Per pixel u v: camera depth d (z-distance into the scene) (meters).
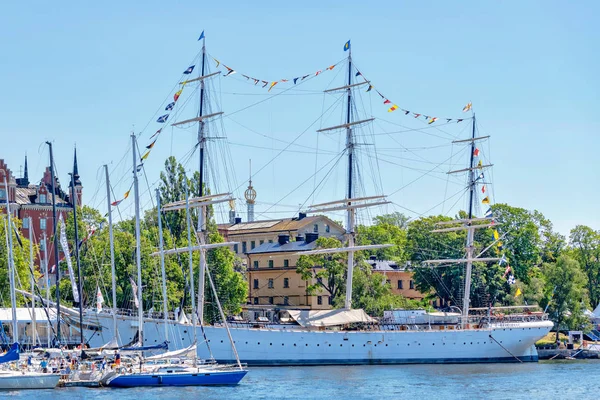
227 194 186.88
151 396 129.12
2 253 199.50
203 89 191.25
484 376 167.38
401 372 172.12
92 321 167.38
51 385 136.25
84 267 197.62
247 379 154.00
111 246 157.50
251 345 177.25
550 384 155.12
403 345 192.75
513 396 139.12
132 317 167.50
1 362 135.62
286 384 147.50
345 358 186.88
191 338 170.62
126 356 149.50
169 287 192.25
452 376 165.75
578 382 158.38
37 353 149.38
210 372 142.62
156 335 167.38
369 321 192.62
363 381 154.25
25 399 123.94
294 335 181.75
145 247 195.88
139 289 153.75
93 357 146.00
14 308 151.25
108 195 159.00
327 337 185.12
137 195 155.50
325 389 142.12
